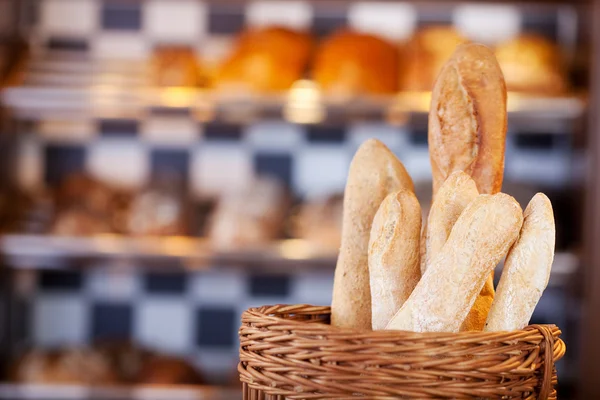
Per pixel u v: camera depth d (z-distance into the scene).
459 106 0.75
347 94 2.11
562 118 2.17
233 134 2.49
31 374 2.11
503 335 0.58
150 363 2.17
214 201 2.48
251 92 2.11
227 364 2.49
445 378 0.57
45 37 2.49
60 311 2.49
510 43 2.20
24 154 2.48
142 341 2.50
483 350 0.57
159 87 2.14
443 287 0.61
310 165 2.48
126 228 2.20
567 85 2.21
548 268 0.62
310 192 2.48
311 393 0.59
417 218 0.66
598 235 2.06
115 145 2.49
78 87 2.19
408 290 0.66
